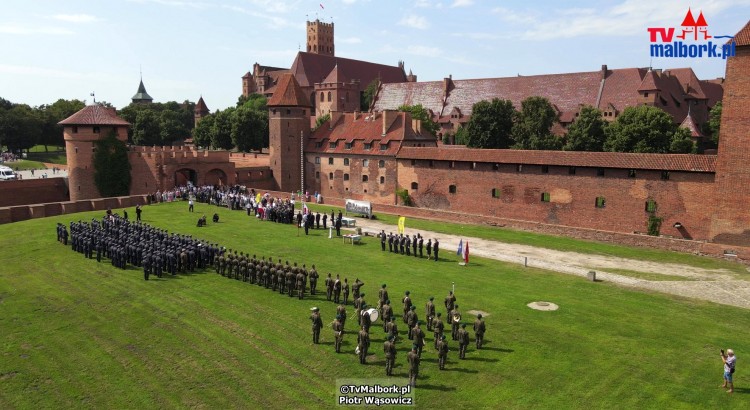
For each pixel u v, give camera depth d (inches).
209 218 2388.0
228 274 1531.7
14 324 1201.4
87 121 3206.2
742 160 1889.8
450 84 5393.7
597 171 2306.8
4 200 3201.3
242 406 882.1
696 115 4670.3
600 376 962.7
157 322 1208.8
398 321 1213.7
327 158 3661.4
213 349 1077.8
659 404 874.1
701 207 2059.5
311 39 7800.2
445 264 1727.4
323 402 891.4
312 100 6156.5
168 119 6181.1
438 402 885.8
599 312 1283.2
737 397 896.3
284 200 2650.1
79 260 1695.4
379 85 5885.8
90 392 928.3
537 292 1437.0
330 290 1349.7
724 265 1779.0
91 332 1160.2
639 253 1931.6
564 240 2134.6
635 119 3277.6
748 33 1877.5
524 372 978.1
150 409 876.6
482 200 2689.5
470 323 1193.4
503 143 4037.9
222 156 3457.2
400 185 3073.3
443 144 5032.0
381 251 1878.7
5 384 952.3
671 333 1159.6
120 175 3275.1
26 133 5398.6
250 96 6806.1
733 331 1182.3
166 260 1557.6
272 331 1160.2
